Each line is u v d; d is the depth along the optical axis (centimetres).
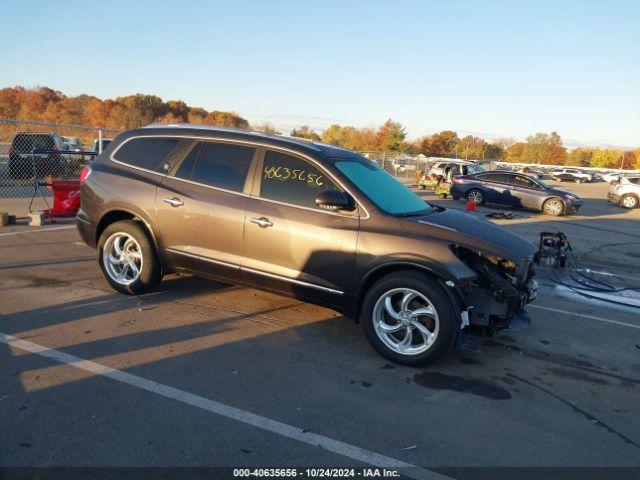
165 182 520
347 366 412
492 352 464
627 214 1964
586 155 10262
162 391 350
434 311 402
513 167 6228
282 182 471
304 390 366
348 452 294
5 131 3478
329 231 439
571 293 695
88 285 578
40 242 796
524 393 385
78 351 404
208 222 491
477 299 430
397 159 3869
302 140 512
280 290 473
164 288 584
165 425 308
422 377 402
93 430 298
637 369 445
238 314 515
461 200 2055
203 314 507
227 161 501
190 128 538
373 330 427
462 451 302
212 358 409
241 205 478
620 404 377
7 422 301
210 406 334
